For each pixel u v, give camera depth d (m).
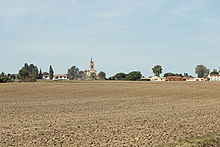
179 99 45.41
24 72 111.06
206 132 17.48
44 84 76.12
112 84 82.00
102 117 24.25
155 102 39.91
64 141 15.28
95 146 14.29
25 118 23.75
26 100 42.00
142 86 74.94
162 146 14.09
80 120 22.48
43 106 33.72
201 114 26.25
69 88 66.62
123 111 28.91
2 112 27.88
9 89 62.31
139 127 19.23
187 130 18.12
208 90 64.69
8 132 17.53
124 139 15.71
